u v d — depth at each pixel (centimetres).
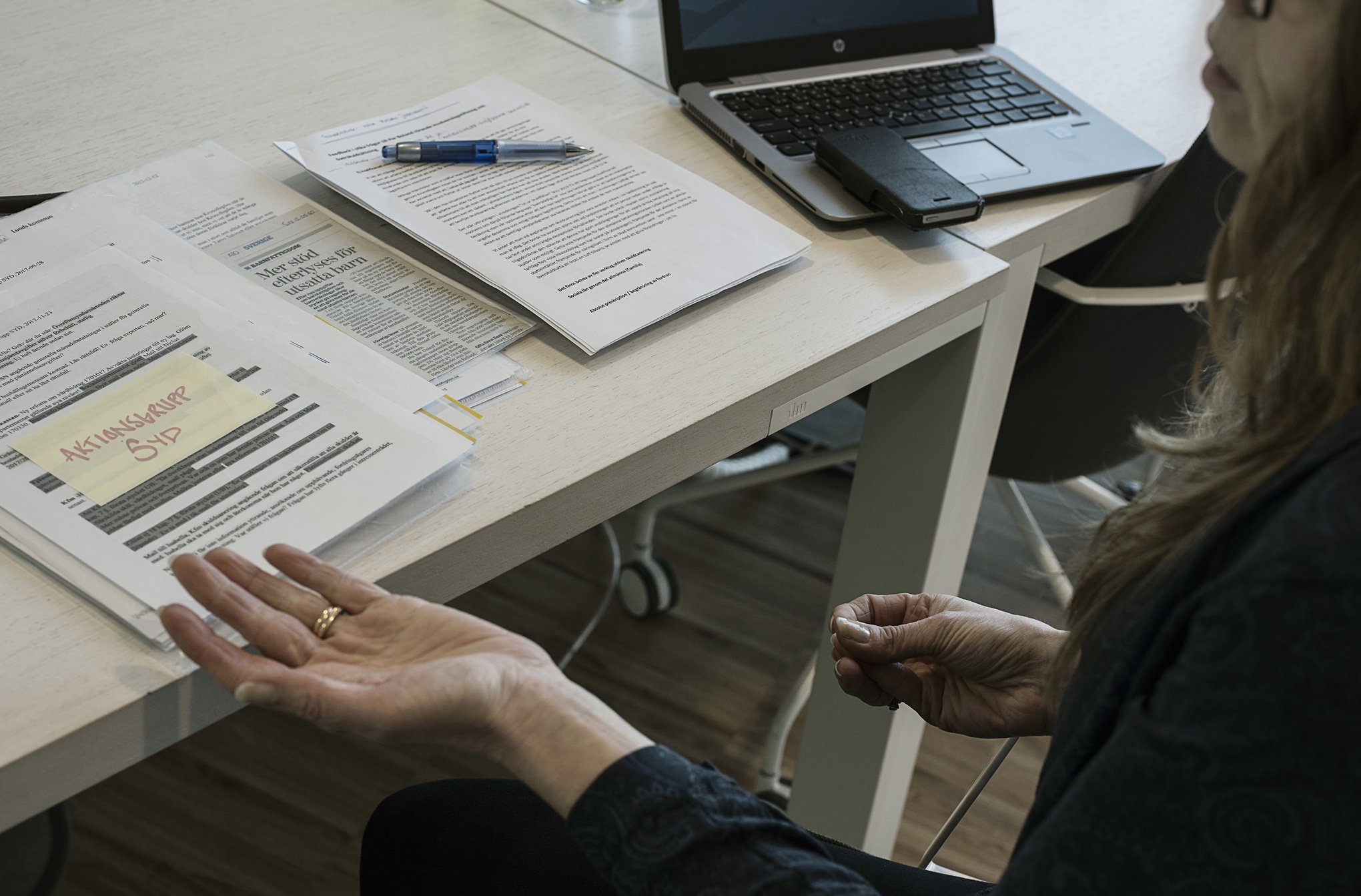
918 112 98
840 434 177
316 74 101
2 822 47
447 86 101
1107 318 105
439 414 64
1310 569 36
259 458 59
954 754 155
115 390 61
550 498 61
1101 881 41
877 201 84
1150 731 40
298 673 48
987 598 174
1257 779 37
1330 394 42
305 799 141
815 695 120
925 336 80
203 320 66
